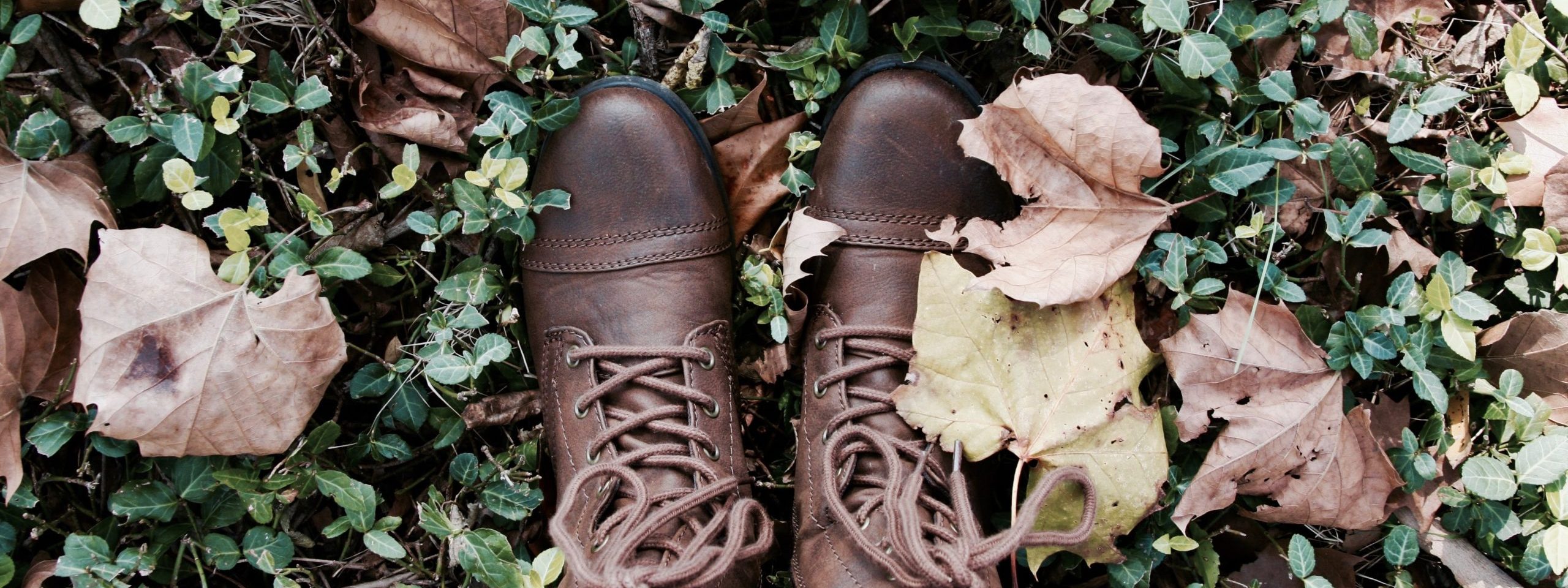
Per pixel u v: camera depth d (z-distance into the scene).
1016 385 0.73
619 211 0.74
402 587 0.76
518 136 0.74
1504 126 0.75
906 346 0.75
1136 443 0.73
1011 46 0.76
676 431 0.73
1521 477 0.74
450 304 0.76
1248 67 0.76
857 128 0.75
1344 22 0.73
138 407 0.70
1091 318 0.73
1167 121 0.76
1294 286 0.74
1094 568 0.80
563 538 0.66
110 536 0.74
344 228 0.75
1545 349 0.74
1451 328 0.73
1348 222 0.74
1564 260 0.73
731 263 0.76
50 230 0.70
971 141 0.71
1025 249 0.73
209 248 0.75
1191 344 0.74
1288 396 0.74
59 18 0.72
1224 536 0.79
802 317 0.77
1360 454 0.75
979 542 0.67
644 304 0.74
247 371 0.71
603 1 0.76
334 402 0.77
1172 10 0.72
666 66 0.77
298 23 0.73
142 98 0.71
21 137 0.70
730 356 0.75
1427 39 0.78
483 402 0.77
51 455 0.73
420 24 0.72
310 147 0.72
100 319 0.70
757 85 0.77
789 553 0.80
